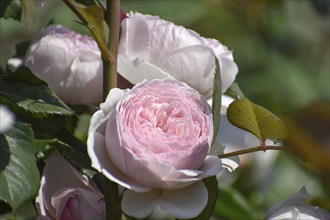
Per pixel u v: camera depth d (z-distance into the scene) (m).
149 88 0.81
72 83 0.88
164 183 0.78
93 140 0.78
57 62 0.88
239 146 1.03
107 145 0.78
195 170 0.78
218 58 0.87
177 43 0.86
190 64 0.86
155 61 0.86
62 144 0.86
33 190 0.80
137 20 0.86
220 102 0.80
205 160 0.80
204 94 0.87
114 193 0.81
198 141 0.79
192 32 0.88
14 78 0.85
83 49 0.88
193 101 0.81
